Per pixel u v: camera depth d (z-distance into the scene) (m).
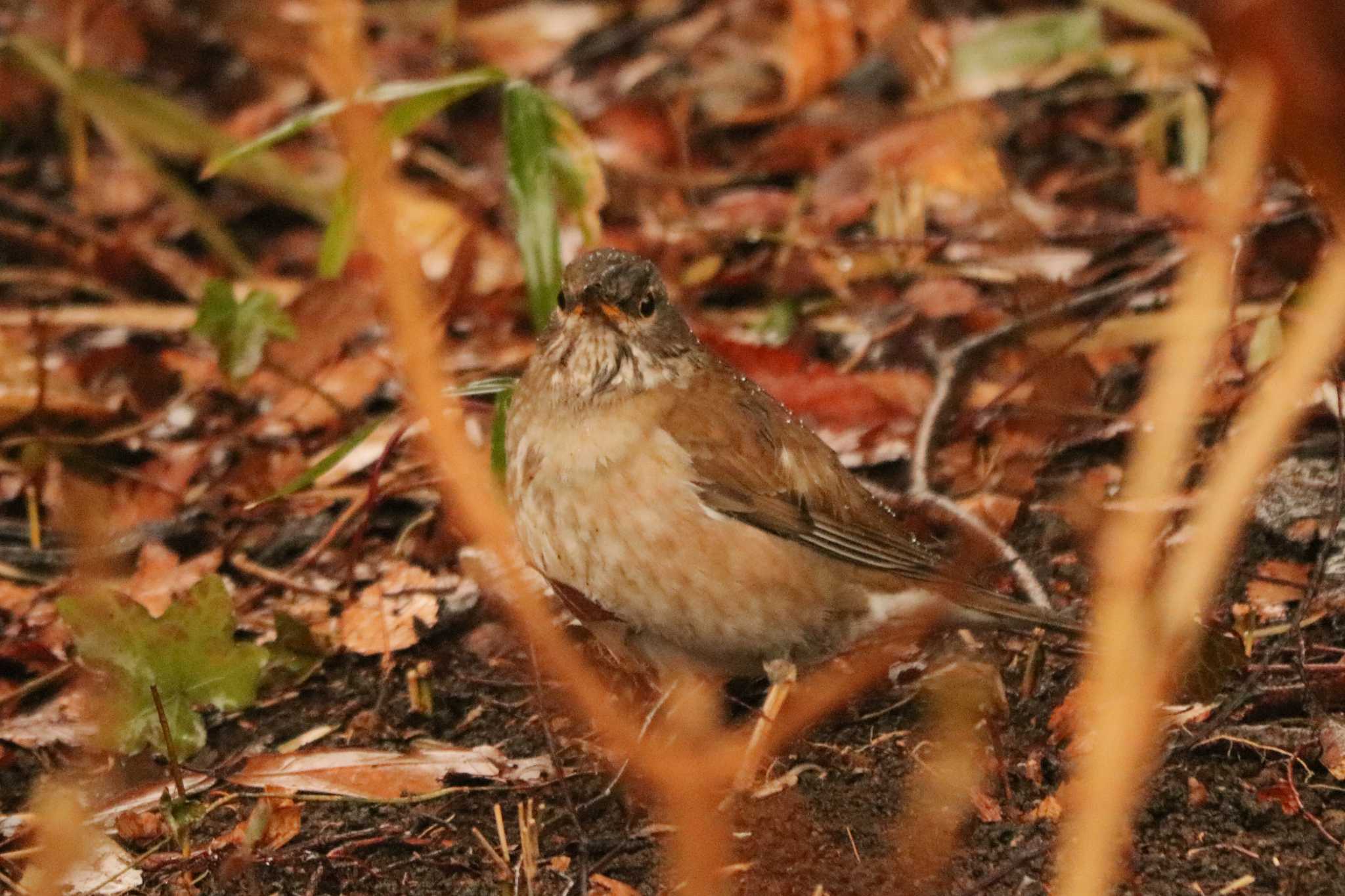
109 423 11.59
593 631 8.16
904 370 11.13
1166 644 3.71
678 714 8.29
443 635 9.16
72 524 8.59
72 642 9.20
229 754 8.33
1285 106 1.84
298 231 14.75
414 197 14.23
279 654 8.91
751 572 7.89
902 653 8.58
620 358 7.79
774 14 16.48
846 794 7.50
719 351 10.98
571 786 7.74
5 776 8.29
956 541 9.38
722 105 15.27
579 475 7.76
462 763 7.88
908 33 4.84
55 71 14.85
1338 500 8.14
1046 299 4.67
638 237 13.10
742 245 13.02
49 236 14.11
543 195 10.25
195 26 17.38
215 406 11.92
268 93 16.48
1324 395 9.61
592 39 16.78
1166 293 11.08
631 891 6.80
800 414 10.88
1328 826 6.95
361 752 8.05
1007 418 10.12
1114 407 10.26
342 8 3.29
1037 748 7.64
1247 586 8.77
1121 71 13.98
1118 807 3.76
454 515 9.60
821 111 14.54
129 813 7.48
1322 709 7.70
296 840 7.44
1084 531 8.30
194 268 13.97
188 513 10.63
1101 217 12.22
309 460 11.02
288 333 10.78
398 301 3.17
